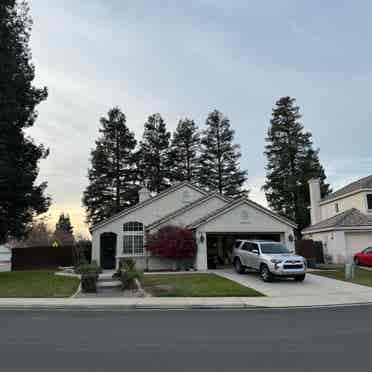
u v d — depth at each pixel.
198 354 6.94
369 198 32.91
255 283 19.14
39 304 13.60
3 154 22.19
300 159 50.69
